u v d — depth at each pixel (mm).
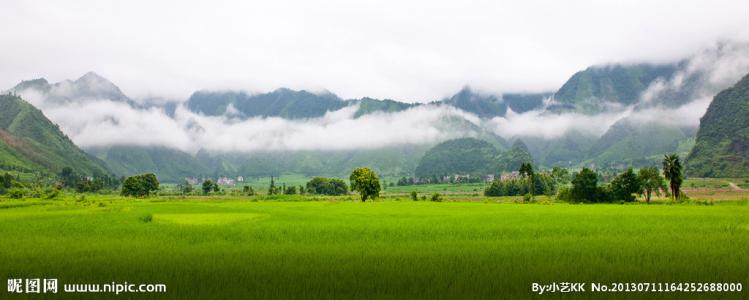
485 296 18453
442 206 97812
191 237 37250
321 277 21781
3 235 39188
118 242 34344
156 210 80188
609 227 43812
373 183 141125
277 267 24250
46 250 30531
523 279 21281
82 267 24391
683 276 21859
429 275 22094
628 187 131000
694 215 60719
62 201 109375
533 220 53375
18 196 132375
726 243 32062
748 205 98500
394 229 42531
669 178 122062
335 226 45688
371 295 18562
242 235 38406
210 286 20109
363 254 28297
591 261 25656
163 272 23031
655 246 30766
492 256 27281
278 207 93000
